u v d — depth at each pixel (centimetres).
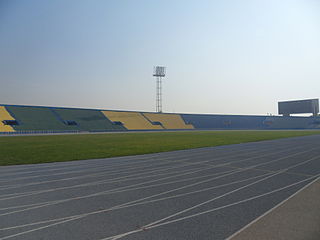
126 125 6975
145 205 616
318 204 615
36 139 3145
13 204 627
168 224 496
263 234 442
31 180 897
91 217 538
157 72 8469
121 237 438
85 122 6500
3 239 434
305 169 1112
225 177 943
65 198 678
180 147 2125
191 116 8912
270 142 2672
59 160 1380
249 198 671
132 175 981
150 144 2412
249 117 9344
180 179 909
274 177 943
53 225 495
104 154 1645
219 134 4534
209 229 469
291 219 513
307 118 9138
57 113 6569
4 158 1453
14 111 5909
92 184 836
